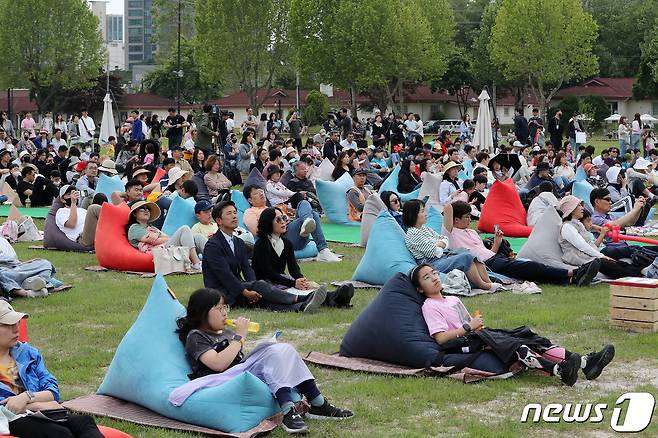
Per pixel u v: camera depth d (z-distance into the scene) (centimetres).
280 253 1237
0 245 1333
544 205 1908
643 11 8581
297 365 759
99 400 809
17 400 680
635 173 2367
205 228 1548
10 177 2480
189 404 749
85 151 3269
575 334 1065
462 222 1411
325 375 905
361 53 6806
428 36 6988
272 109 8431
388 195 1759
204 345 786
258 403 743
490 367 878
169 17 11506
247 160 2928
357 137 3847
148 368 785
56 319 1151
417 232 1332
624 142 4112
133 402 797
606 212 1667
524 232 1889
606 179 2442
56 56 7694
